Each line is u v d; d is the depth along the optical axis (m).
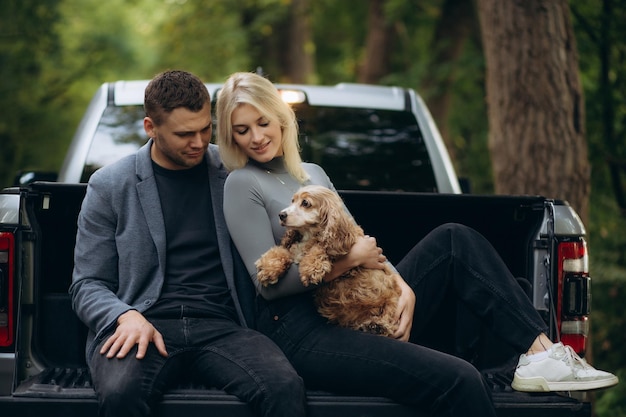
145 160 3.45
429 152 5.16
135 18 17.97
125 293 3.35
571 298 3.52
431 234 3.55
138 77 17.66
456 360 3.07
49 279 3.52
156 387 3.05
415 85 12.00
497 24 6.21
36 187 3.37
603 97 7.86
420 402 3.07
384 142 5.17
